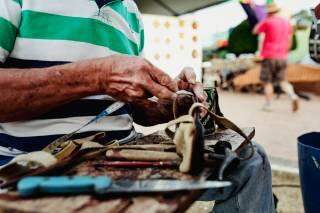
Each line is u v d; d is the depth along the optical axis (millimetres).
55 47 977
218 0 3535
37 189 601
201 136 730
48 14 969
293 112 5668
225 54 9398
